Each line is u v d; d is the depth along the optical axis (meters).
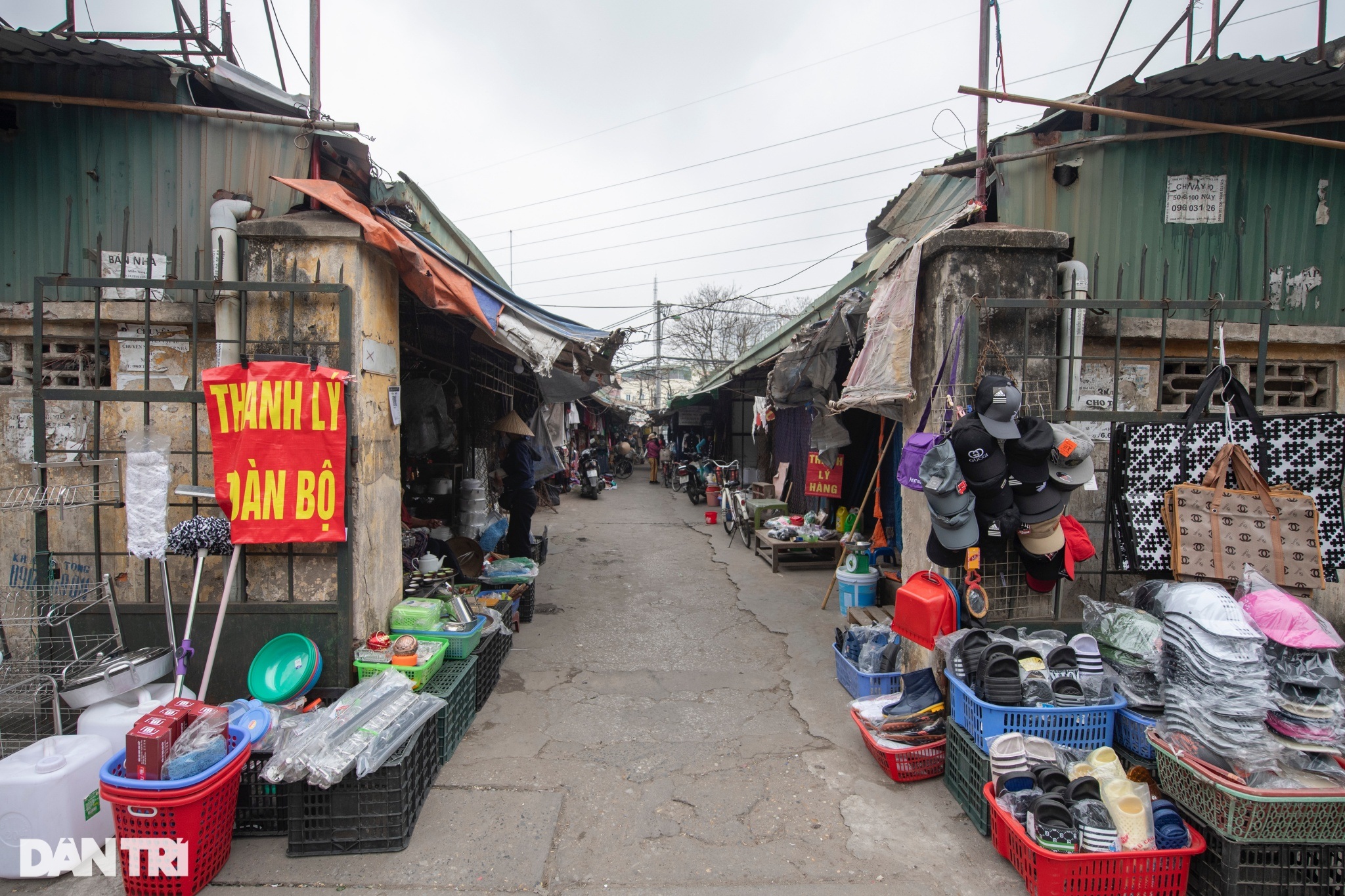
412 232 3.91
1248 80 3.43
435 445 5.11
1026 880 2.30
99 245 3.27
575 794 2.93
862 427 6.94
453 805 2.83
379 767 2.49
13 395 3.68
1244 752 2.14
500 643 4.33
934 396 3.31
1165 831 2.19
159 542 2.99
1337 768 2.15
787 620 5.62
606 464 18.69
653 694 4.05
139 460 2.97
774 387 6.67
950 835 2.64
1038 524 2.98
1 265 3.61
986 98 3.52
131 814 2.19
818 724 3.63
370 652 3.21
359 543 3.25
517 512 6.48
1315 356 3.97
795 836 2.64
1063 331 3.34
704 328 29.08
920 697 3.24
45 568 3.13
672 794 2.93
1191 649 2.34
